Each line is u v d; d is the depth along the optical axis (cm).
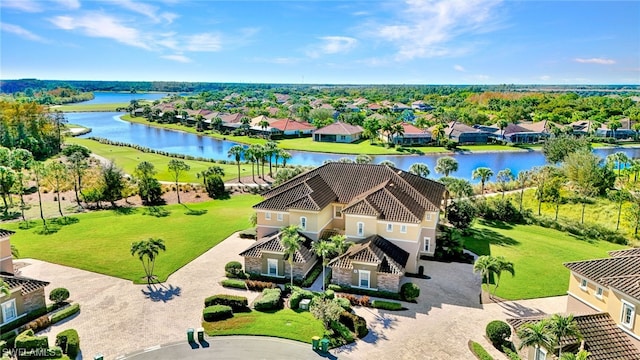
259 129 17700
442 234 5819
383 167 6166
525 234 6538
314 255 5016
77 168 8119
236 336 3675
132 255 4994
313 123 19438
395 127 15300
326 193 5603
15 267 5034
